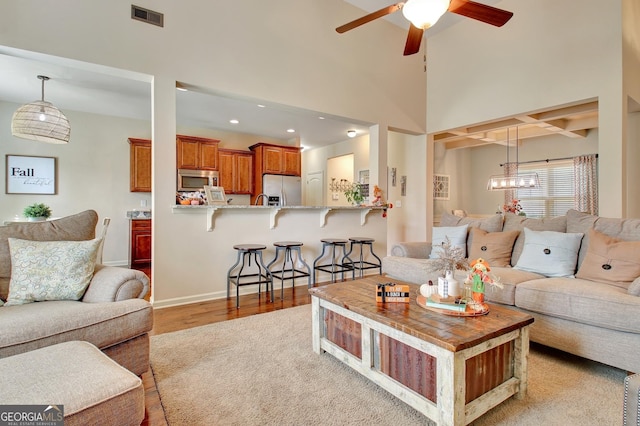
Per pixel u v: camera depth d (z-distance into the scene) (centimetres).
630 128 509
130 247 548
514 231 310
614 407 166
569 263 257
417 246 366
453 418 140
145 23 319
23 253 199
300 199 740
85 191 556
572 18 408
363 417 159
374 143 512
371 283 249
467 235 345
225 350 231
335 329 216
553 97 424
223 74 362
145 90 450
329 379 193
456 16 511
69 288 195
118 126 583
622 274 217
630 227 245
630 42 397
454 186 768
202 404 169
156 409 164
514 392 170
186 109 538
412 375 164
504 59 474
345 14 464
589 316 198
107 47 301
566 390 181
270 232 406
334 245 429
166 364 211
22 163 509
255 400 172
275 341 246
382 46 511
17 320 153
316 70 437
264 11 393
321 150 841
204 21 351
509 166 741
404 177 621
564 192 677
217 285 366
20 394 100
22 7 268
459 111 530
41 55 278
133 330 181
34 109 373
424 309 186
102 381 110
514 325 163
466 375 150
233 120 606
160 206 329
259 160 702
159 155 327
